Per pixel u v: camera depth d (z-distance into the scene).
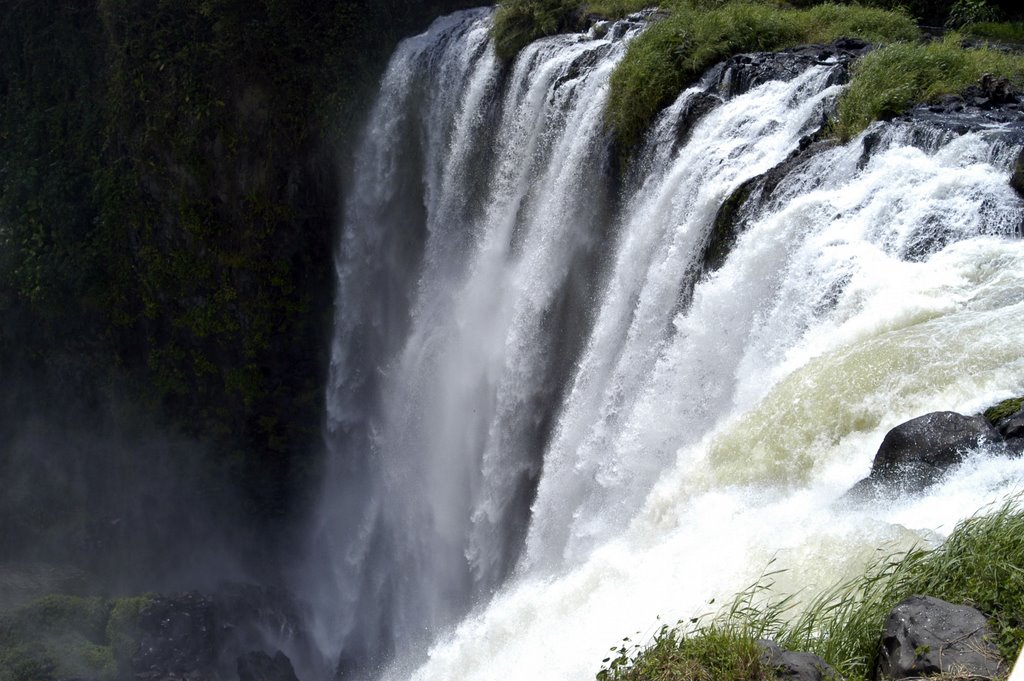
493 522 20.73
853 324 10.85
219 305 27.03
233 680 21.69
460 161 23.06
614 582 10.63
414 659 23.17
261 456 27.86
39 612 20.30
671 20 18.34
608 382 16.52
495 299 21.12
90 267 27.55
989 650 6.97
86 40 27.59
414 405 24.02
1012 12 22.27
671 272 15.08
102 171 27.42
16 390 28.59
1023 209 11.17
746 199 14.06
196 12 25.73
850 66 15.31
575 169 18.81
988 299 10.26
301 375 27.53
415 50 25.12
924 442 8.84
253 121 25.97
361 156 26.03
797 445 10.14
